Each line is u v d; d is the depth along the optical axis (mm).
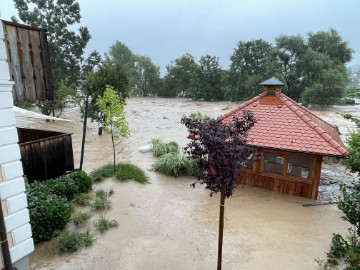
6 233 4230
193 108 40375
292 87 43125
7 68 4242
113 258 6273
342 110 36281
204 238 7234
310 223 8133
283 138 10164
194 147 4871
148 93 63938
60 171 10258
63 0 35375
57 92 25188
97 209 8500
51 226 6852
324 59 39344
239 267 6059
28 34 5375
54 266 5930
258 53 47844
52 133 10922
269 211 8898
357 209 5961
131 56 63312
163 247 6777
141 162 14078
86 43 36906
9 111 4316
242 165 4883
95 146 17750
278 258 6402
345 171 12742
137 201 9328
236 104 46438
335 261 6074
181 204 9320
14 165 4438
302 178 10023
